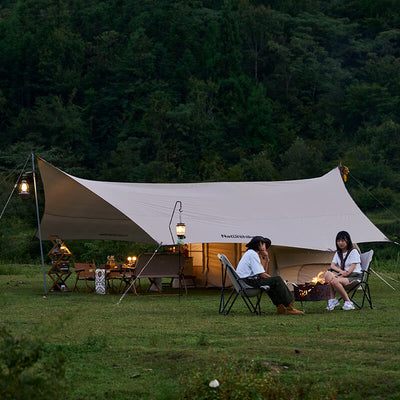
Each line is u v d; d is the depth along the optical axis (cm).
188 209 1223
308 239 1198
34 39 7812
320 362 530
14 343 385
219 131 7112
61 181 1160
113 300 1092
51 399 371
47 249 3181
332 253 1268
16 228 3466
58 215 1318
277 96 8269
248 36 8775
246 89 7669
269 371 502
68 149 6425
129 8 8831
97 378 507
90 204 1227
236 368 496
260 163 5569
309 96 8312
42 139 6762
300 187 1361
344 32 8956
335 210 1305
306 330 702
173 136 6906
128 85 7631
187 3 8788
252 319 806
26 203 3850
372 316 817
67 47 7888
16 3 8794
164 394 453
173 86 7700
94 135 7350
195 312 901
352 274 905
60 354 401
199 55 8175
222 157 6850
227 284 1316
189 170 6384
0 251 2923
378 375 481
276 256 1264
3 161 5350
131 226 1320
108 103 7512
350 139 7481
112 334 695
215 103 7488
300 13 9488
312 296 894
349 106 7738
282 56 8481
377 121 7575
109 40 8288
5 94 7562
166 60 7931
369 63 8331
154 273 1186
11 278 1673
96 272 1241
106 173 6234
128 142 6725
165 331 712
